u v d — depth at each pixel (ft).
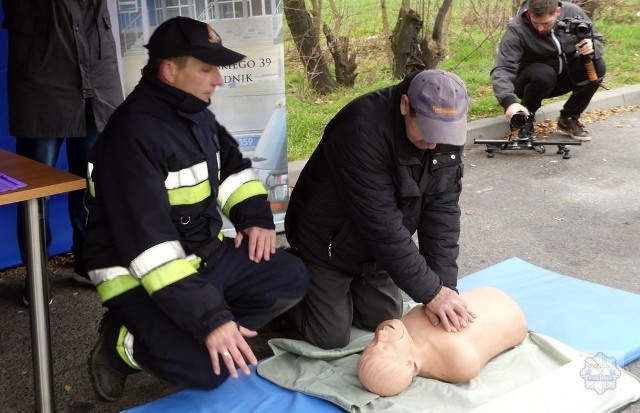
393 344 7.70
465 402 7.49
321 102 22.43
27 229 7.17
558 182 15.94
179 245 6.86
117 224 6.70
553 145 18.11
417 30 23.25
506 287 10.50
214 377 7.22
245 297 8.11
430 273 7.98
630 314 9.57
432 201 8.32
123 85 11.56
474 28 27.30
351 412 7.38
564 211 14.19
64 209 12.16
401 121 7.43
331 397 7.59
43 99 9.74
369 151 7.50
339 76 23.91
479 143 18.24
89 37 9.96
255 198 8.27
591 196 15.01
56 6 9.54
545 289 10.41
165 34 6.80
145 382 8.64
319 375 8.12
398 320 8.03
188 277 6.73
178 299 6.64
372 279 9.03
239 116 12.04
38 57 9.62
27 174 7.54
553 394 7.53
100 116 10.31
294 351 8.60
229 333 6.72
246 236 8.18
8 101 10.05
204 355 7.13
